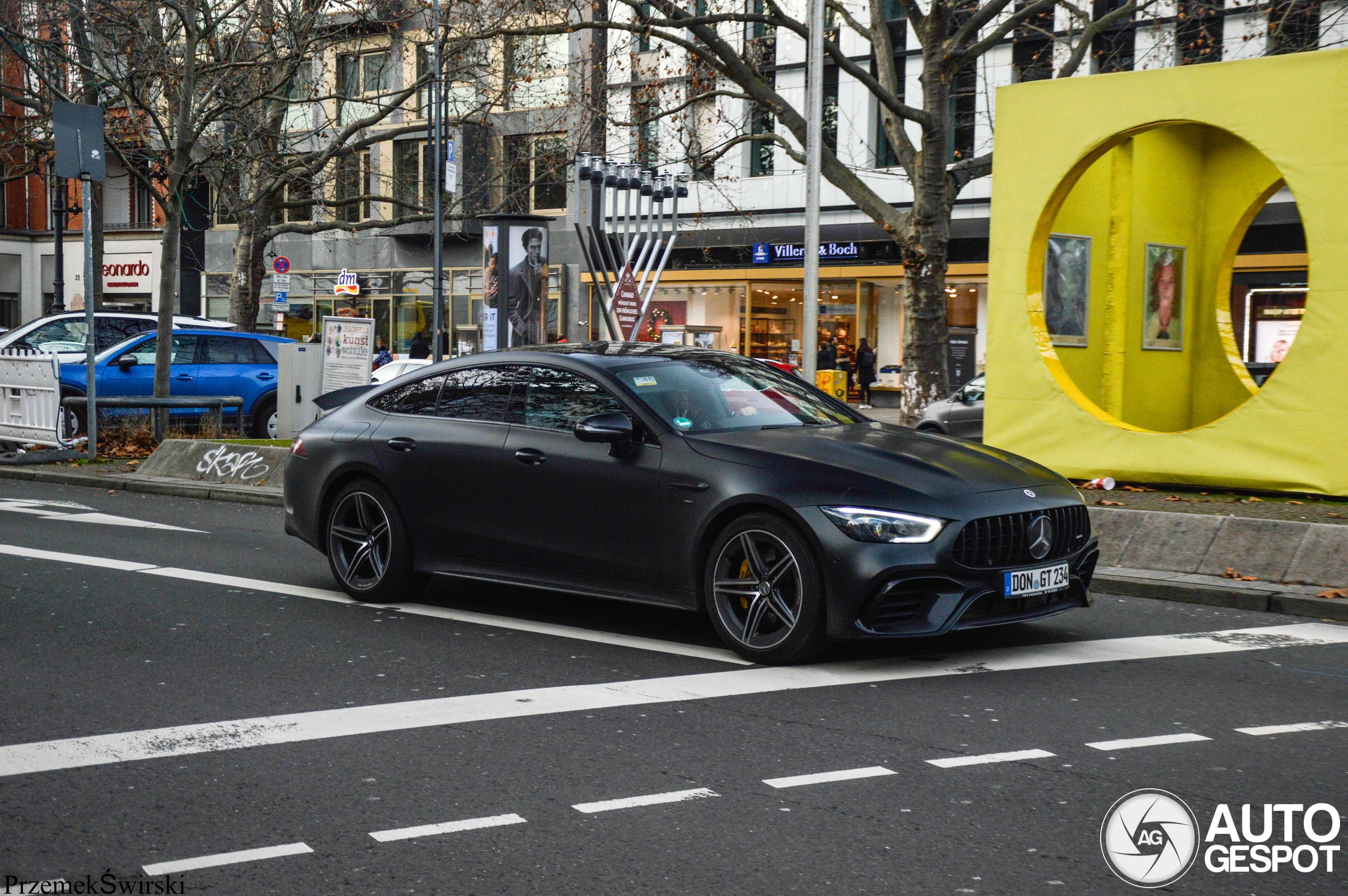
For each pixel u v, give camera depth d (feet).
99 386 62.34
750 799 15.12
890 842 13.76
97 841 13.83
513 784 15.66
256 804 14.97
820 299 112.47
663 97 88.48
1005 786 15.60
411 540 26.63
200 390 65.16
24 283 163.73
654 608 27.04
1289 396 36.29
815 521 20.99
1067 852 13.52
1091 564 23.36
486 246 63.00
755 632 21.98
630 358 25.50
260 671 21.33
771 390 25.67
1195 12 79.15
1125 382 46.62
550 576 24.62
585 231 70.44
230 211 81.61
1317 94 36.06
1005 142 42.57
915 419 54.03
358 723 18.29
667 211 117.60
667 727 18.08
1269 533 29.43
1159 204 47.06
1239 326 89.51
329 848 13.60
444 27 85.20
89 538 36.17
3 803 14.99
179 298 143.13
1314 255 36.01
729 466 22.29
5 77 85.40
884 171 103.04
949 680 20.85
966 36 53.06
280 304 108.99
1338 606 26.37
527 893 12.45
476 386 26.55
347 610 26.58
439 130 88.33
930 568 20.61
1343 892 12.59
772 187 112.88
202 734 17.72
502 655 22.56
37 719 18.42
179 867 13.09
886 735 17.74
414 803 14.99
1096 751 17.07
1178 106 38.86
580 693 19.92
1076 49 60.64
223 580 29.89
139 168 64.90
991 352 42.78
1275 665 22.18
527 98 117.29
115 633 24.11
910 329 54.44
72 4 68.13
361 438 27.50
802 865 13.14
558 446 24.47
